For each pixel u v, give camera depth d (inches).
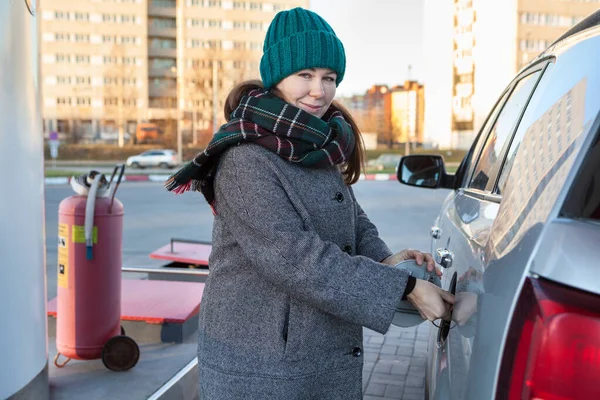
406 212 618.5
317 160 60.1
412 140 3430.1
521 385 35.7
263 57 63.3
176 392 130.3
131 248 396.8
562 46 61.6
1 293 91.6
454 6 3270.2
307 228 59.1
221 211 61.2
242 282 61.2
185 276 213.2
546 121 50.5
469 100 3218.5
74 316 137.3
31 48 97.5
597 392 33.0
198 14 3730.3
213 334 62.1
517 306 37.7
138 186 1075.3
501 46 3132.4
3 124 90.3
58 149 2536.9
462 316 53.2
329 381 61.7
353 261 56.7
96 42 3695.9
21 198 95.3
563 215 39.1
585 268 35.1
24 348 97.3
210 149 60.7
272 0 3791.8
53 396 125.7
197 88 2810.0
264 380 60.1
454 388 52.2
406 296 58.0
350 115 70.4
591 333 33.5
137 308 165.6
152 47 3868.1
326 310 56.6
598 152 40.2
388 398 148.8
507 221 48.0
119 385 131.1
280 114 59.5
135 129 3275.1
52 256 355.6
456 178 117.0
